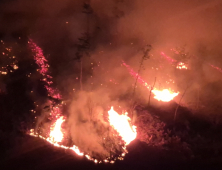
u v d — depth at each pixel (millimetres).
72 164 4738
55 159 4840
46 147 5180
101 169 4668
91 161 4891
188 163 5105
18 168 4523
